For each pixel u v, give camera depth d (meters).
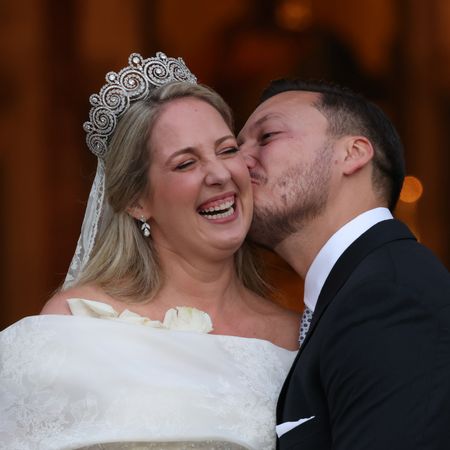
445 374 4.22
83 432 4.61
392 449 4.18
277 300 5.52
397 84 18.03
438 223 17.58
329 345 4.46
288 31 17.83
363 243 4.73
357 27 18.00
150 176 5.01
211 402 4.71
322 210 5.01
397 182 5.14
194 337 4.86
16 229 16.39
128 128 5.04
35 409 4.68
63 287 5.27
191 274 5.09
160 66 5.15
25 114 16.42
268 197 5.05
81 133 16.58
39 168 16.39
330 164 5.01
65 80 16.52
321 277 4.94
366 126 5.08
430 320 4.32
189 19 17.52
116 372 4.68
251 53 17.70
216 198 4.94
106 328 4.77
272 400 4.86
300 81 5.34
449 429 4.19
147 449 4.62
